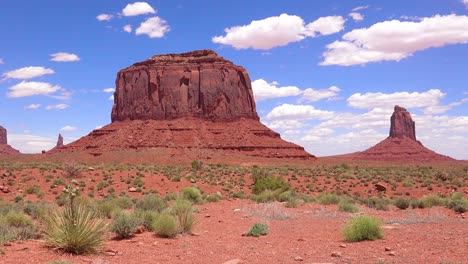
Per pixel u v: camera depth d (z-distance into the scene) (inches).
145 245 495.5
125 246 489.1
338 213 900.6
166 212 761.6
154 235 570.6
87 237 432.8
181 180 1907.0
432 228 627.5
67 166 1900.8
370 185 2000.5
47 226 465.1
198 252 450.9
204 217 812.6
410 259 391.9
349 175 2426.2
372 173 2751.0
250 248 475.2
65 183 1637.6
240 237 567.2
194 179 1950.1
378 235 522.9
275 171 2721.5
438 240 500.4
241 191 1737.2
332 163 4820.4
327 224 702.5
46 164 2504.9
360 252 436.8
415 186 1937.7
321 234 586.2
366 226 520.4
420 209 1059.9
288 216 809.5
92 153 4461.1
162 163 3880.4
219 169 2783.0
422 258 394.9
